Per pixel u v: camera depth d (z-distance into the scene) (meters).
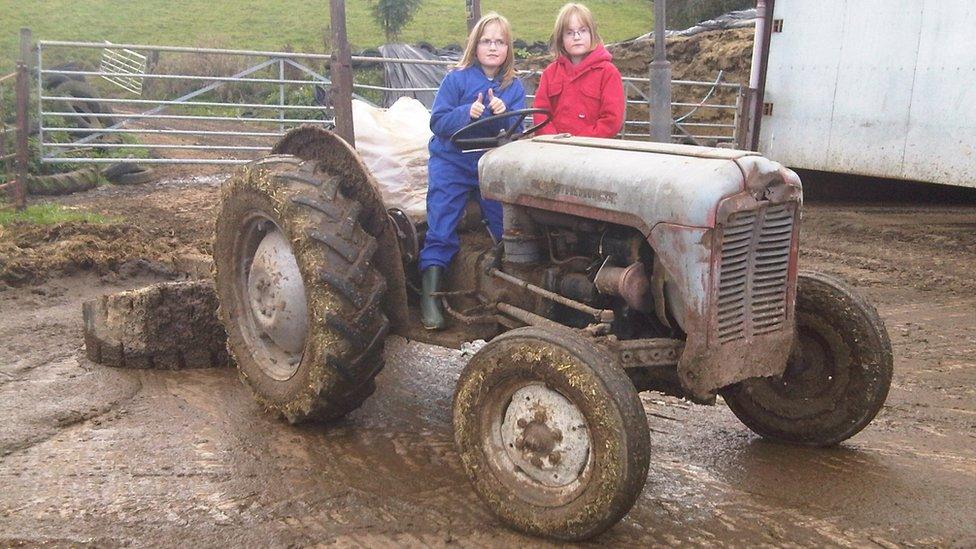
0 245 7.83
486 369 3.69
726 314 3.71
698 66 18.91
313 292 4.25
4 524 3.60
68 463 4.19
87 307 5.62
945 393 5.43
